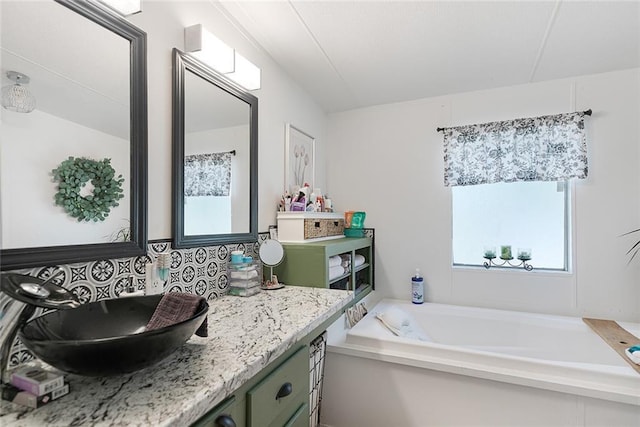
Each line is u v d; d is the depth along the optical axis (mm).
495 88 2393
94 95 997
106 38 1035
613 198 2100
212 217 1481
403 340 1719
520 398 1439
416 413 1607
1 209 781
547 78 2217
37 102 858
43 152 868
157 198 1222
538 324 2123
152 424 553
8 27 804
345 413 1743
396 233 2691
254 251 1806
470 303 2453
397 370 1648
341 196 2889
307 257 1823
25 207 827
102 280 1006
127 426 547
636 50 1850
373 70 2146
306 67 2117
